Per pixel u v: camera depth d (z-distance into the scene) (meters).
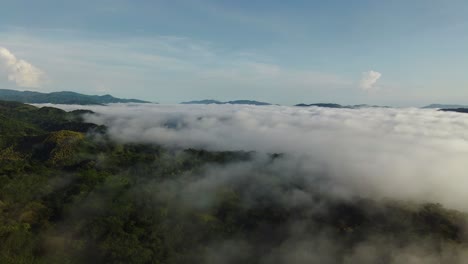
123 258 110.19
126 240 118.19
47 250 110.25
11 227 115.94
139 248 115.69
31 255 106.44
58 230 121.88
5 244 107.12
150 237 125.31
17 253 105.56
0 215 125.56
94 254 111.69
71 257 108.81
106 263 108.12
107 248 113.38
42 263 103.31
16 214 128.00
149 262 111.44
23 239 111.31
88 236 119.19
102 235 120.62
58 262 104.88
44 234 117.69
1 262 98.94
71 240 116.75
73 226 124.25
